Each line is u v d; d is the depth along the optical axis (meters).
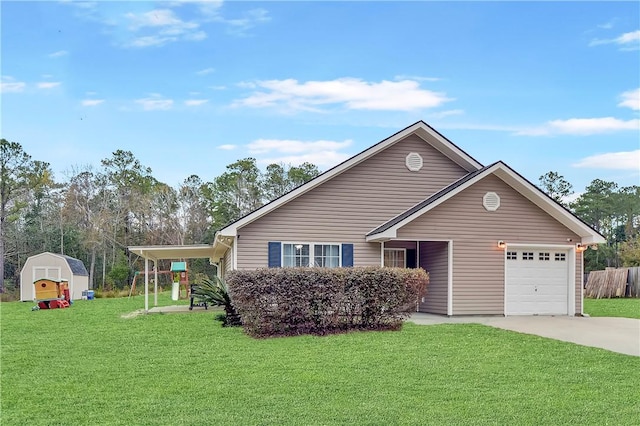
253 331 13.74
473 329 14.44
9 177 50.16
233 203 53.81
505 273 18.20
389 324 14.55
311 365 10.16
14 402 7.98
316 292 13.98
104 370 10.06
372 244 18.48
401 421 6.94
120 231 53.38
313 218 18.06
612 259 53.12
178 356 11.23
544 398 7.99
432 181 19.28
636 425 6.82
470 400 7.88
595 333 13.89
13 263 51.41
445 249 18.09
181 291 36.28
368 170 18.73
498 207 18.20
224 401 7.88
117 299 32.91
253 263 17.44
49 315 20.84
